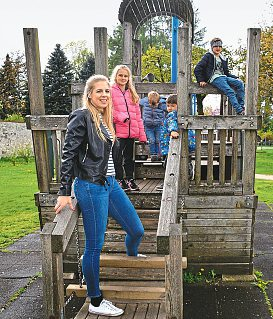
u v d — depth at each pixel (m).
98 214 2.99
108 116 3.14
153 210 4.43
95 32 4.55
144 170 5.52
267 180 16.03
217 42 5.05
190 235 4.99
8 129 24.69
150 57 21.80
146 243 4.10
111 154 3.15
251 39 4.53
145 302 3.36
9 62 34.94
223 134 4.78
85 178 2.97
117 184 3.28
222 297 4.43
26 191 12.58
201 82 5.02
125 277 3.66
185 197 4.93
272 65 21.31
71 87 4.77
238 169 5.35
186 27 4.60
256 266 5.54
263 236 7.30
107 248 4.09
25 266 5.63
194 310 4.11
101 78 3.05
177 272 2.82
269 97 22.47
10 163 22.17
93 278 3.10
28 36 4.64
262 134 36.84
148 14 7.45
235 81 5.02
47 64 33.88
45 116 4.75
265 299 4.37
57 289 2.91
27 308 4.26
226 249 4.99
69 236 3.02
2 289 4.80
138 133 4.55
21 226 8.10
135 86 5.28
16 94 35.12
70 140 2.90
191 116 4.68
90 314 3.17
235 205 4.89
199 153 4.84
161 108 5.70
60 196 2.97
